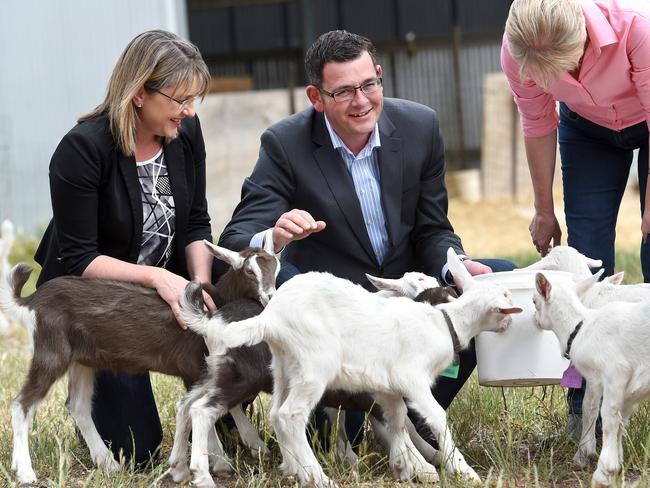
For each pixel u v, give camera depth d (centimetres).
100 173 573
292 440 500
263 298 547
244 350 525
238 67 2852
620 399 493
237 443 583
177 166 599
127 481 526
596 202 634
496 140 2248
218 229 2022
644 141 619
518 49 537
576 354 514
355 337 509
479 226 1930
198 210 630
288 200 618
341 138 612
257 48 2853
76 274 576
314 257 618
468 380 681
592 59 554
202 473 507
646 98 569
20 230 1786
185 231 610
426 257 624
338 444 559
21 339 1013
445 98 2745
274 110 2086
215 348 525
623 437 536
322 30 2794
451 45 2733
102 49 1844
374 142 610
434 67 2747
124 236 587
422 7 2770
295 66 2827
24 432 531
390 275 622
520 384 566
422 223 630
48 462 563
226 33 2856
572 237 640
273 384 532
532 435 595
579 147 634
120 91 562
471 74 2739
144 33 565
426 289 546
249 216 611
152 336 546
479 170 2488
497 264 614
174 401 674
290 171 612
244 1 2728
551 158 644
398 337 513
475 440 592
